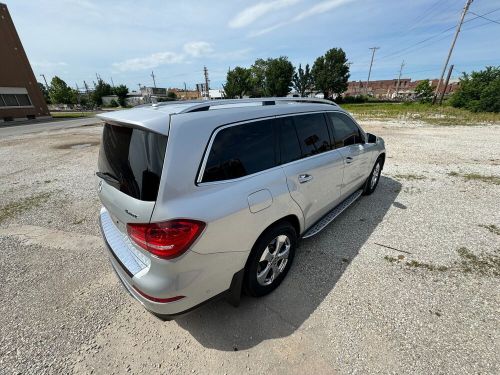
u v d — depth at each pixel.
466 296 2.23
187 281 1.62
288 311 2.14
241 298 2.30
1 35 23.38
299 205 2.38
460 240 3.06
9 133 14.80
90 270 2.72
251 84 60.28
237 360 1.76
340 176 3.07
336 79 56.06
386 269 2.60
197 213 1.56
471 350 1.77
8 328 2.06
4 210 4.21
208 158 1.68
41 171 6.43
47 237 3.37
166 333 1.98
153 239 1.53
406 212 3.78
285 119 2.33
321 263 2.71
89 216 3.95
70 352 1.86
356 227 3.40
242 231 1.82
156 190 1.52
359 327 1.97
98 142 10.50
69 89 50.84
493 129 11.28
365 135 3.79
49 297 2.37
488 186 4.71
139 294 1.71
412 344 1.82
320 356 1.77
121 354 1.83
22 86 25.19
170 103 2.03
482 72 22.83
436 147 7.90
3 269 2.76
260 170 2.01
